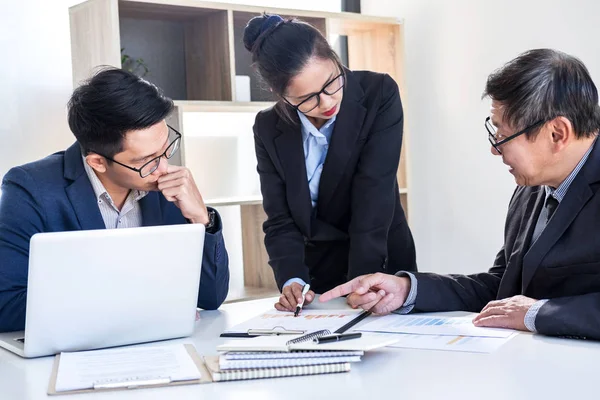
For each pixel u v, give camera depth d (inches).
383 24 150.8
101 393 48.3
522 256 70.4
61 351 59.4
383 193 86.4
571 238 65.0
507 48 142.3
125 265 59.3
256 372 50.1
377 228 86.4
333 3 165.9
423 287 70.5
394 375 49.7
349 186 89.2
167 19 138.3
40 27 129.8
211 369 50.9
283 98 79.0
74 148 76.3
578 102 61.2
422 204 163.0
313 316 69.4
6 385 51.4
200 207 76.0
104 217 76.6
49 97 131.0
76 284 57.9
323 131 87.2
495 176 146.3
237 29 143.8
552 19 134.3
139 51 137.3
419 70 160.2
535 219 71.0
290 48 75.2
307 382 48.9
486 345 56.2
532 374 48.6
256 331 63.4
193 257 62.4
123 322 60.7
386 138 86.7
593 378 47.2
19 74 127.9
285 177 87.5
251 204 136.6
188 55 141.0
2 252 69.7
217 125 145.9
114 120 67.2
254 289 144.0
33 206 71.8
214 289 77.8
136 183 72.1
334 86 77.5
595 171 64.0
